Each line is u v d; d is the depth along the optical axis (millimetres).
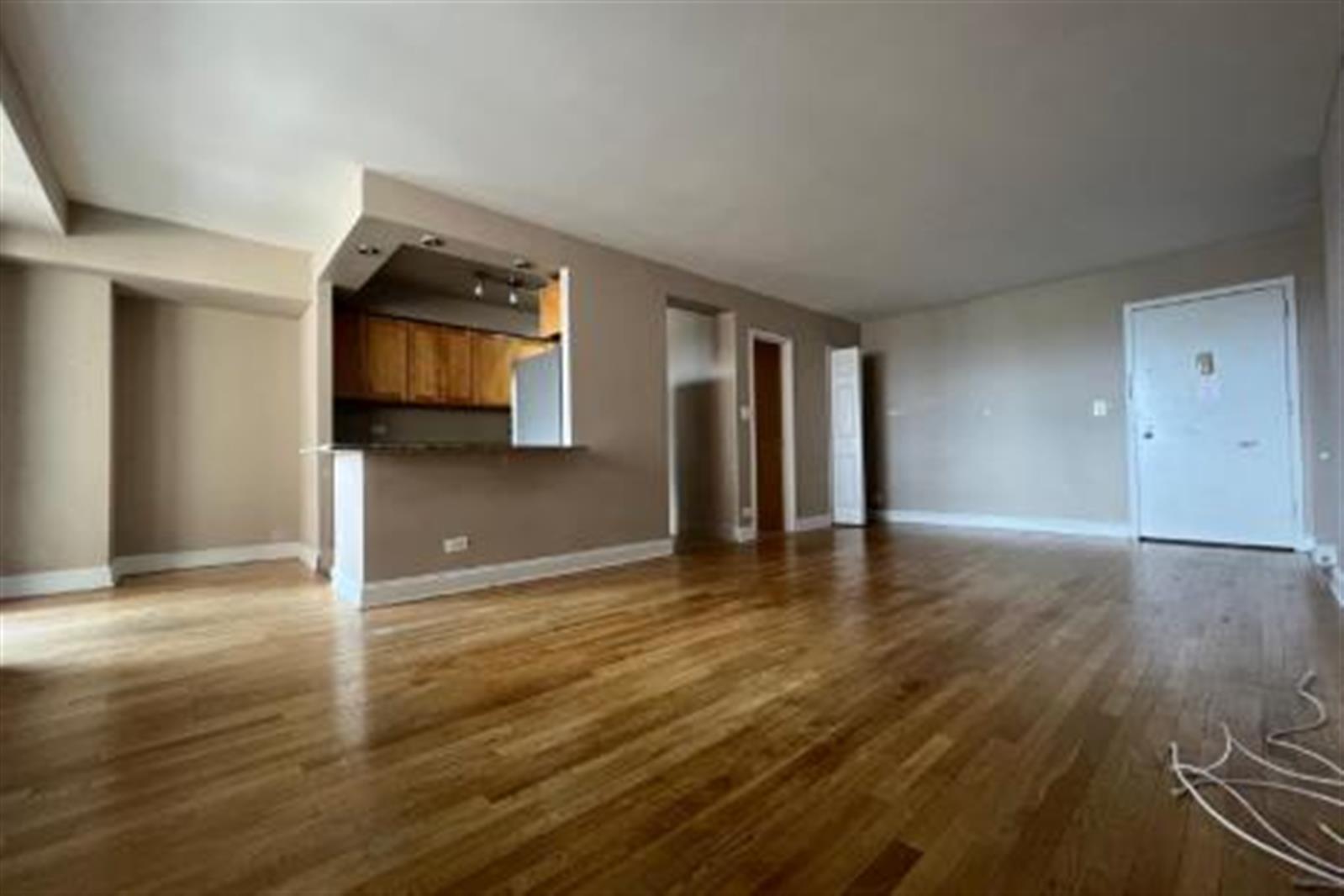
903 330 7117
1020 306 6164
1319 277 4582
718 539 5891
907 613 3201
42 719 2021
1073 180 3727
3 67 2451
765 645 2715
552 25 2318
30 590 3975
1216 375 5027
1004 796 1508
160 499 4875
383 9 2219
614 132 3092
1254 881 1196
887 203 4012
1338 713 1937
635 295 4945
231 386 5191
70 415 4121
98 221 4012
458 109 2873
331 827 1425
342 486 3895
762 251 4926
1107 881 1204
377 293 5590
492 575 4020
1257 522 4871
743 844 1345
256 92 2715
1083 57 2574
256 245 4633
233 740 1868
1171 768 1617
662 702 2117
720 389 5992
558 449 4277
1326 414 4566
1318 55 2582
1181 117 3047
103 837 1393
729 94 2787
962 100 2869
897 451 7180
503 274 5305
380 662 2561
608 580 4129
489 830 1409
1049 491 6008
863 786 1567
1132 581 3850
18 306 3977
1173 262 5211
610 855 1314
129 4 2174
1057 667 2375
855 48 2484
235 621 3232
